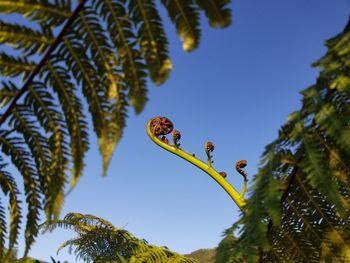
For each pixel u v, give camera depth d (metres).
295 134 1.56
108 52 1.38
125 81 1.37
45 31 1.38
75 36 1.39
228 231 1.54
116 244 4.98
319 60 1.66
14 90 1.47
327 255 1.85
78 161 1.49
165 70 1.32
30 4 1.32
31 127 1.54
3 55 1.40
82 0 1.35
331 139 1.65
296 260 1.89
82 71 1.42
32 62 1.43
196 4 1.27
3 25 1.35
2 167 1.63
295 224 1.88
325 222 1.84
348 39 1.58
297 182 1.79
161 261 4.59
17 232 1.67
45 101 1.49
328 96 1.58
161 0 1.30
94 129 1.42
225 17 1.26
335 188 1.45
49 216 1.51
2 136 1.55
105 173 1.37
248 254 1.39
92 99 1.42
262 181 1.52
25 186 1.61
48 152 1.55
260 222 1.42
